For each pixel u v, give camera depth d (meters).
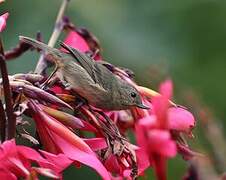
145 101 2.10
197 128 2.33
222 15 2.96
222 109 2.87
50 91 2.05
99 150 2.05
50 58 2.08
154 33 2.84
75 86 2.06
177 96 2.42
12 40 2.70
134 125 2.10
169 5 2.89
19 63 2.62
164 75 2.34
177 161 2.77
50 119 2.03
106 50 2.75
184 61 2.86
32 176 1.97
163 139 1.84
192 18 2.92
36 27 2.71
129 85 2.08
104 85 2.07
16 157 1.97
